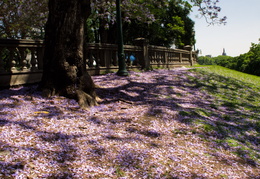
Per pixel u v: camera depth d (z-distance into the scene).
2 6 12.32
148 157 3.35
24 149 3.12
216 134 4.86
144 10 16.89
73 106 5.54
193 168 3.24
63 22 5.94
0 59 6.86
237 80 14.03
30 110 4.93
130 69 12.66
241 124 5.99
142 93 7.90
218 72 16.20
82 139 3.76
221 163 3.60
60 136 3.77
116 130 4.35
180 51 20.25
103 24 19.56
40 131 3.86
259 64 53.91
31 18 13.73
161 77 11.28
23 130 3.79
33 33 15.56
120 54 10.59
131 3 15.77
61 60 5.96
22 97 5.80
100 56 11.38
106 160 3.14
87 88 6.23
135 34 29.12
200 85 10.62
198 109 6.45
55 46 6.00
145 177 2.80
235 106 8.00
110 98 6.90
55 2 5.99
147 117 5.24
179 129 4.79
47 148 3.27
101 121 4.77
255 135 5.32
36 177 2.52
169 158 3.45
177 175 2.95
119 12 10.35
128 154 3.36
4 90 6.60
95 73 10.73
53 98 5.86
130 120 4.96
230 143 4.51
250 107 8.24
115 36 25.75
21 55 7.37
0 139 3.34
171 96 7.98
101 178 2.67
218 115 6.48
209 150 4.05
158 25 28.27
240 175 3.27
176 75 12.18
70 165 2.90
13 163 2.72
